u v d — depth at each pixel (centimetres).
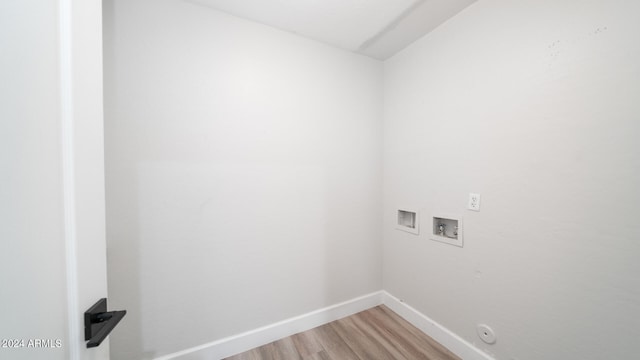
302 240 163
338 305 177
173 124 125
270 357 138
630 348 82
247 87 143
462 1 129
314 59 166
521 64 110
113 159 113
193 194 130
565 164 97
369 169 192
